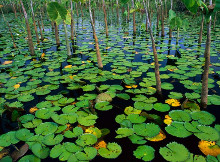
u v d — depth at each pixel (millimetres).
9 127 2664
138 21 14938
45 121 2756
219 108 2910
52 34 10008
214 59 5164
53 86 3846
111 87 3699
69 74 4430
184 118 2623
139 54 5961
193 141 2242
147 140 2316
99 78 4117
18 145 2256
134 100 3182
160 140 2297
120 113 2893
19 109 2912
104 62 5117
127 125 2539
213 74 4168
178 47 6629
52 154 2068
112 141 2316
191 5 2338
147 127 2473
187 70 4496
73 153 2078
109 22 14758
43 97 3457
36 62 5418
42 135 2398
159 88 3332
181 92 3453
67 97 3428
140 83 3812
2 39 8664
